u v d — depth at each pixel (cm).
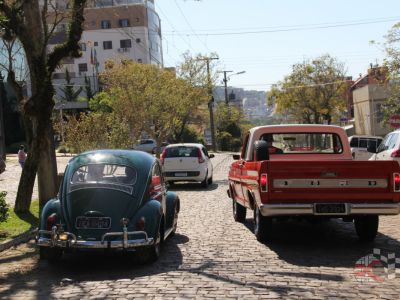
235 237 1042
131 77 3525
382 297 627
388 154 1641
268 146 1044
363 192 887
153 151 3616
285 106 7231
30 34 1335
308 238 1027
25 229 1122
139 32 9188
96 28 9212
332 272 752
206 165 2175
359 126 7012
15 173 2945
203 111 6544
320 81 7094
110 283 715
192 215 1368
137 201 827
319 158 1126
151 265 819
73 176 859
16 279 754
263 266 792
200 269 781
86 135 2383
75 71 9244
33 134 1376
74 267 823
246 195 1064
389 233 1069
